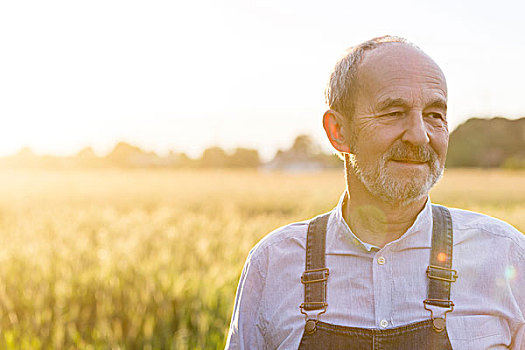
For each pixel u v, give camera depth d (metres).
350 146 1.49
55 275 6.58
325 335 1.48
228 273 6.38
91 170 78.44
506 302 1.44
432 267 1.45
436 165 1.43
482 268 1.45
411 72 1.41
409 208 1.47
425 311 1.43
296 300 1.55
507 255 1.47
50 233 10.02
